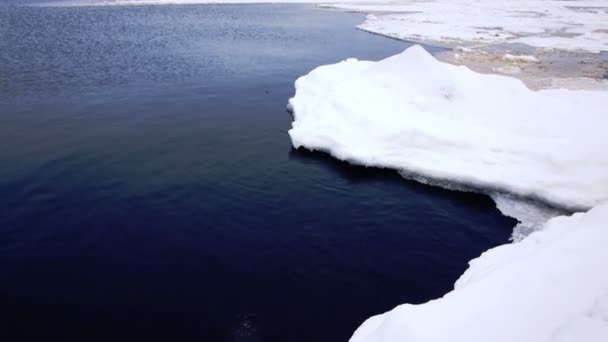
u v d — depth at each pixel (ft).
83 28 139.13
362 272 32.40
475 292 21.91
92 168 46.52
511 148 47.52
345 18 196.44
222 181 45.32
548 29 166.50
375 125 52.90
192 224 37.37
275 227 37.63
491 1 310.04
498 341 18.25
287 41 131.23
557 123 51.08
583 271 21.34
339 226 38.34
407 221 39.86
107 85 78.59
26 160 47.55
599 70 94.58
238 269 31.94
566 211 41.86
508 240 37.52
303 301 29.14
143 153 51.03
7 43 110.42
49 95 71.36
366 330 23.56
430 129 51.11
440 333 19.43
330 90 62.34
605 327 17.02
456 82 56.59
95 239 34.65
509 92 56.95
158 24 155.43
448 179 46.42
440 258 34.58
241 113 66.90
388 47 125.49
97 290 29.19
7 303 27.73
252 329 26.58
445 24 178.19
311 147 53.93
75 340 25.18
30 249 33.06
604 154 44.88
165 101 71.10
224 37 133.80
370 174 48.93
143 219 37.76
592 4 292.20
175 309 27.86
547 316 18.95
